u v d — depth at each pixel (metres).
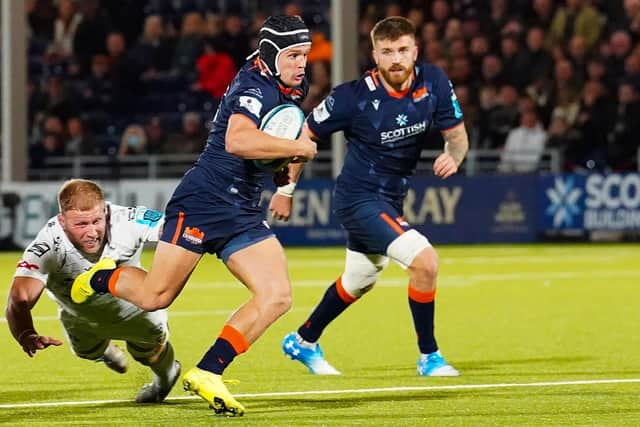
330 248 55.75
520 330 29.53
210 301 36.03
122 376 22.50
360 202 22.98
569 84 60.59
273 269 17.94
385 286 40.50
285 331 29.44
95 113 67.62
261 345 26.97
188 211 18.02
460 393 20.45
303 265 47.44
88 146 63.66
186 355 25.55
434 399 19.83
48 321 31.52
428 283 22.50
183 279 18.09
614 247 56.09
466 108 61.22
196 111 67.25
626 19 64.25
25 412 18.70
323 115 22.89
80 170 61.84
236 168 17.92
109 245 18.17
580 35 62.28
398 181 23.20
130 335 18.75
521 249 54.88
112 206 18.45
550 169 59.41
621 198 57.50
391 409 18.86
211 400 17.55
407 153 23.05
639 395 20.11
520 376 22.41
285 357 25.19
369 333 29.09
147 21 68.38
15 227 55.16
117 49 67.81
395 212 22.94
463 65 62.78
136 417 18.19
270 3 71.75
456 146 23.28
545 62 61.72
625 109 59.59
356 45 54.81
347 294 23.02
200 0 71.62
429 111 22.91
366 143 22.92
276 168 18.00
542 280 42.03
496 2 64.50
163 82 67.81
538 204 57.50
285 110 17.81
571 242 58.44
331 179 56.09
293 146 17.48
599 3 64.88
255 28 68.31
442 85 22.98
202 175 18.05
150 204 55.09
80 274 18.22
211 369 17.61
